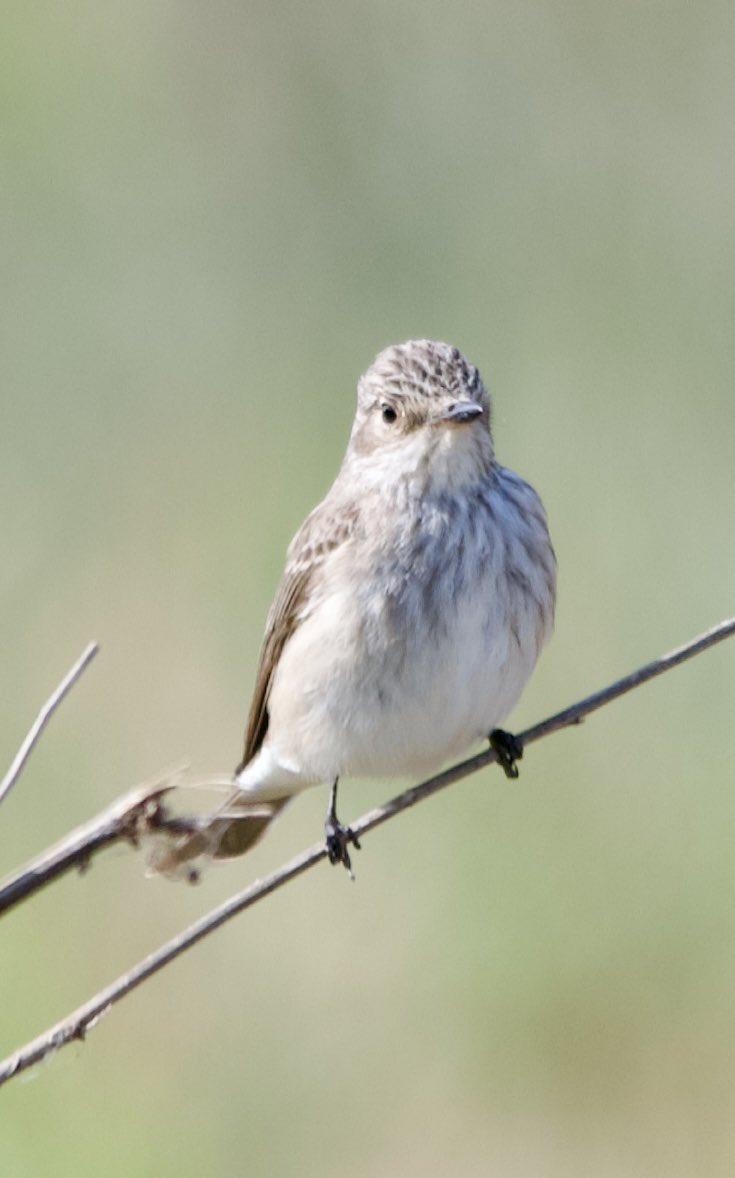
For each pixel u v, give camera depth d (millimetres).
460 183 16672
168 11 17109
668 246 16484
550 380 16125
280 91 16938
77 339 16656
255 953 14148
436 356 10172
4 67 16922
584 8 16922
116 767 14953
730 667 14273
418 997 13938
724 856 13891
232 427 16250
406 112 16812
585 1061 13797
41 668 15320
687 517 15367
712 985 13781
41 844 14734
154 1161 13117
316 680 10141
